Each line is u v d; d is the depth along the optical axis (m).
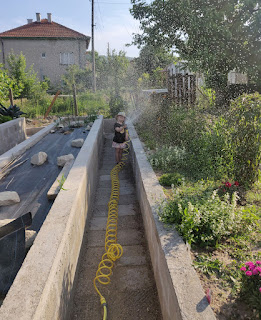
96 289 3.52
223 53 7.66
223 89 8.50
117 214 5.43
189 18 7.68
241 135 4.39
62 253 2.97
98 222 5.35
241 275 2.45
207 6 7.62
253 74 7.88
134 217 5.44
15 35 28.52
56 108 17.22
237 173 4.41
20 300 2.21
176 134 6.47
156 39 9.57
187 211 3.18
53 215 3.54
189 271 2.54
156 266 3.46
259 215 3.49
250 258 2.82
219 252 2.96
